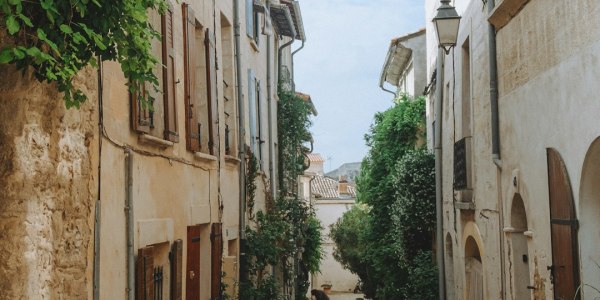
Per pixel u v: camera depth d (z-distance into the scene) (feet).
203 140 31.50
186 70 27.81
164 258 24.53
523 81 27.89
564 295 23.08
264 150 54.34
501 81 31.55
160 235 23.39
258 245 42.16
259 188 50.21
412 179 55.93
